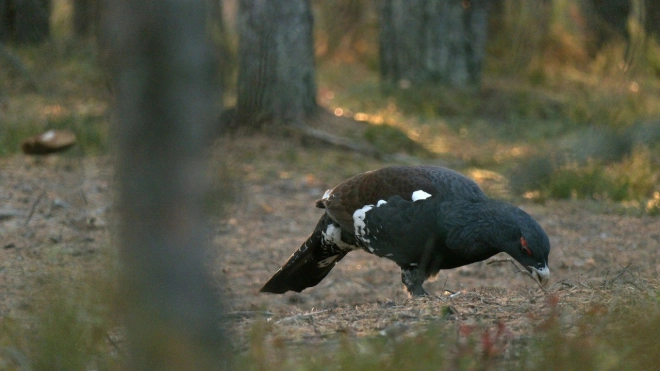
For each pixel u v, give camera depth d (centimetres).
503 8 2761
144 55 329
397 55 2512
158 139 338
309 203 1498
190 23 329
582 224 1382
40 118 1723
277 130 1856
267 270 1173
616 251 1226
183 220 354
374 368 541
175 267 363
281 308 996
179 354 378
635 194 1536
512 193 1565
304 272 997
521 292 831
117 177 353
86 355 584
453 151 1934
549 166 1605
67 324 598
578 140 1688
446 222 840
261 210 1419
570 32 2781
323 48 2852
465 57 2488
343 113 2092
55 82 1886
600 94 2234
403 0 2481
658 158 1658
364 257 1291
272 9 1850
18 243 1102
